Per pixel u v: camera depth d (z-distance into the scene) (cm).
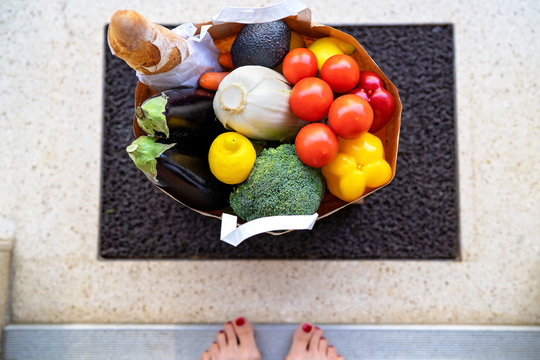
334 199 83
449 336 105
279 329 105
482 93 108
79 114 109
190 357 105
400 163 106
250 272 107
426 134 107
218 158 69
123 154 108
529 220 107
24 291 108
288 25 76
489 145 107
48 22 110
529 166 107
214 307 106
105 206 108
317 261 107
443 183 106
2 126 109
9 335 106
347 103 66
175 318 107
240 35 72
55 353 106
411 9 108
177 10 109
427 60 108
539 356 104
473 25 108
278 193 68
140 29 60
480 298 106
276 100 69
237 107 68
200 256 107
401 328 105
